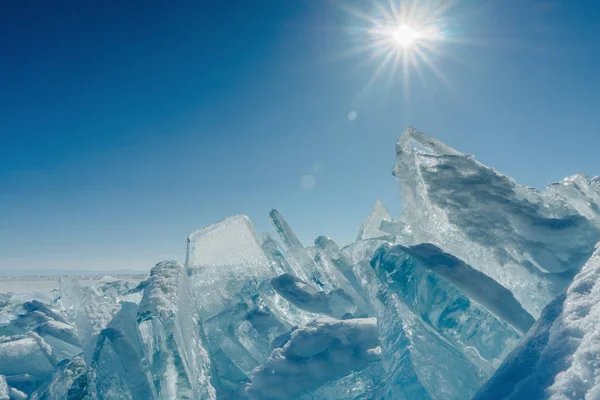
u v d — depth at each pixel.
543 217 3.79
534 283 3.40
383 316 3.65
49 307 7.85
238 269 5.64
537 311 3.34
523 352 2.14
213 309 5.09
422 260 3.61
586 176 4.86
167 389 2.86
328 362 3.70
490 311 3.19
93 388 3.39
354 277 5.76
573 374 1.69
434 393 2.68
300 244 7.38
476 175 4.15
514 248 3.60
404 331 3.16
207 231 6.04
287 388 3.62
